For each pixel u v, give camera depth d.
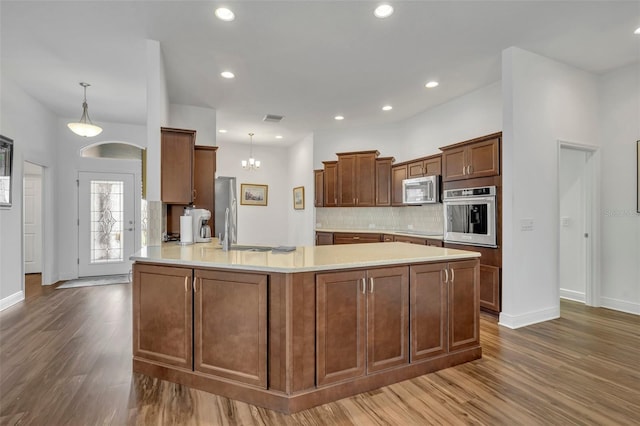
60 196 5.67
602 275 4.04
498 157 3.59
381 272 2.23
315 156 6.52
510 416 1.91
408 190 5.18
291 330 1.94
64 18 2.73
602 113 3.98
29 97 4.56
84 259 5.89
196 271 2.17
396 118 5.70
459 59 3.55
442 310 2.47
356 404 2.03
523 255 3.39
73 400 2.06
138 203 6.23
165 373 2.28
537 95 3.48
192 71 3.79
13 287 4.25
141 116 5.53
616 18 2.82
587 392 2.16
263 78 4.01
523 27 2.95
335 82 4.15
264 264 2.02
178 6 2.59
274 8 2.63
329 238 6.00
